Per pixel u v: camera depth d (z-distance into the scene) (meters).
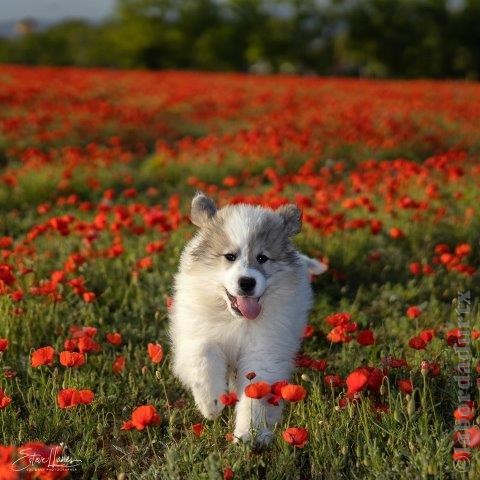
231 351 6.37
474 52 94.81
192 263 6.48
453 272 9.73
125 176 17.16
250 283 5.88
